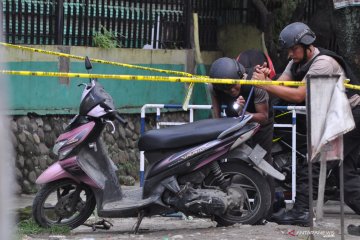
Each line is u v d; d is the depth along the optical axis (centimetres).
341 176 1414
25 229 1628
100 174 1650
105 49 2633
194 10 3036
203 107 1862
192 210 1605
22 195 2266
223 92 1714
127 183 2581
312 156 1402
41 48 2441
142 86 2767
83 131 1628
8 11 2361
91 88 1653
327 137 1363
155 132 1619
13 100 2345
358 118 1755
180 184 1620
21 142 2339
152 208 1623
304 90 1648
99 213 1639
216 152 1608
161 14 2875
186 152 1599
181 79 1584
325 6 3195
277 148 1939
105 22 2677
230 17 3189
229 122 1616
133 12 2777
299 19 3228
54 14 2502
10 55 2352
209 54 3083
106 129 2614
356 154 1800
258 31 3094
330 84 1380
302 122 1911
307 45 1691
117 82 2680
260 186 1653
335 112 1365
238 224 1669
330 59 1703
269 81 1585
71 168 1623
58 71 2494
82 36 2600
